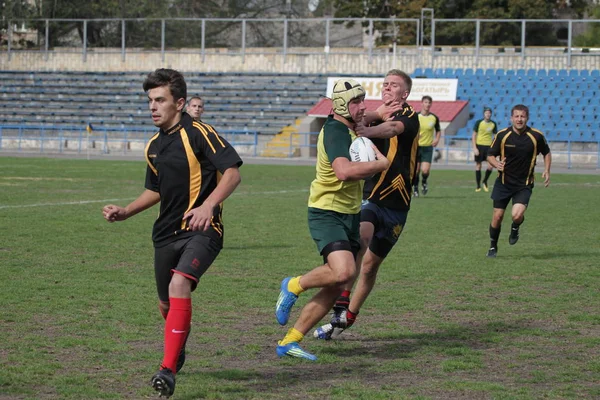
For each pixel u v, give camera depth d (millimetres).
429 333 9523
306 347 8844
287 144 54156
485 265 14297
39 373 7574
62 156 50438
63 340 8766
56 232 17500
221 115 56750
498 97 53562
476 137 30438
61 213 20969
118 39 64375
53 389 7121
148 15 66000
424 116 27828
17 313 10016
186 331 6867
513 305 11109
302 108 56250
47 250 15078
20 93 61406
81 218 20016
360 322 10070
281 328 9609
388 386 7367
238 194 27797
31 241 16141
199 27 63094
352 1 74688
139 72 62000
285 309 8305
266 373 7797
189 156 7039
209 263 7094
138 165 41719
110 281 12211
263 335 9297
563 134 50250
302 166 44312
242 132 53438
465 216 22047
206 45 63250
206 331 9414
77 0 65125
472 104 53781
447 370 7953
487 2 69500
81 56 63750
